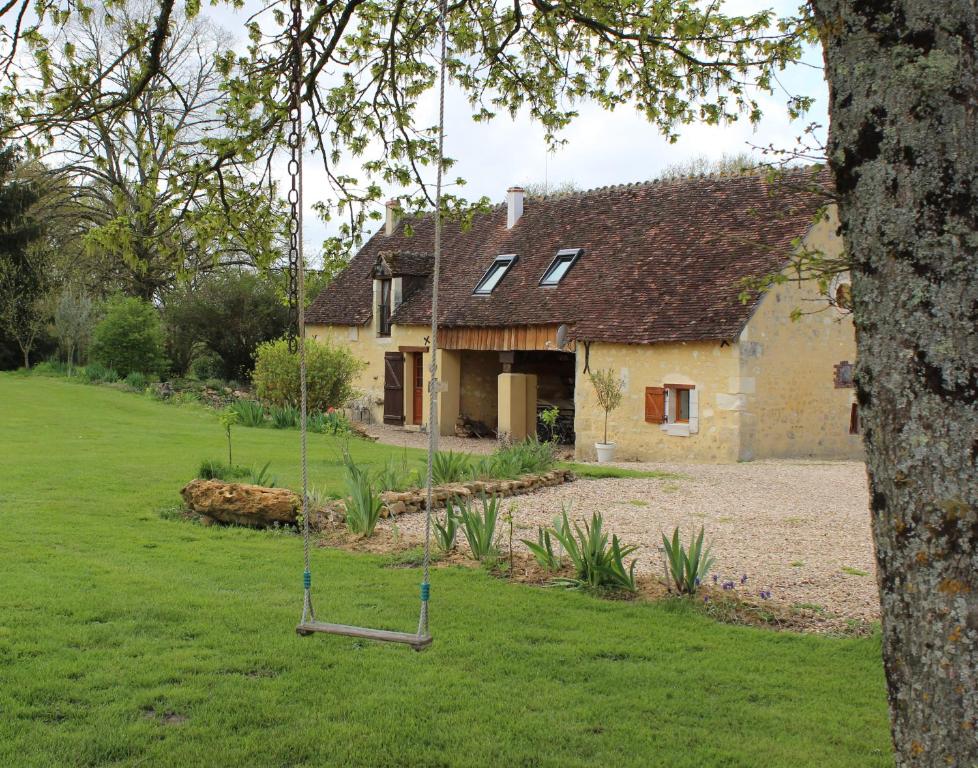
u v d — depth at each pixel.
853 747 4.36
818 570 8.16
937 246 2.84
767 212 20.45
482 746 4.30
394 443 23.27
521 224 26.42
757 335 18.52
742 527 10.28
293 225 6.68
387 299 28.08
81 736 4.32
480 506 11.26
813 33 6.20
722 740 4.41
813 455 19.70
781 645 5.84
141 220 7.20
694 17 6.77
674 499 12.34
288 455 15.68
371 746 4.30
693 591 6.88
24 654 5.32
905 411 2.87
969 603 2.78
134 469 13.03
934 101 2.85
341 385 24.48
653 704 4.82
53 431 18.17
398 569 7.73
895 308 2.90
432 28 7.42
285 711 4.66
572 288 22.62
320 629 4.75
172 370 35.19
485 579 7.38
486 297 24.80
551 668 5.34
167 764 4.10
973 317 2.81
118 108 6.36
